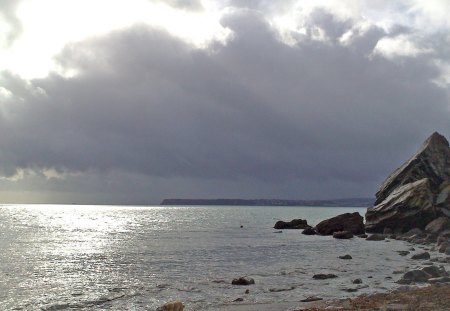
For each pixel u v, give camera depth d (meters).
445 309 18.59
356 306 20.50
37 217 156.12
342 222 75.38
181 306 20.20
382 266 37.31
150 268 36.97
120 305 23.28
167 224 116.31
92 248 54.31
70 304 23.53
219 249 52.88
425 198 67.50
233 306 22.44
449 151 80.31
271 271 34.78
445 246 48.44
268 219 150.88
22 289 27.77
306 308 21.11
